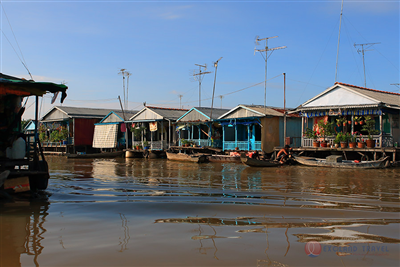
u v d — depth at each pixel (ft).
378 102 64.08
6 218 24.57
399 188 38.60
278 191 36.55
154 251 18.03
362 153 66.80
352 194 34.58
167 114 109.50
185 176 51.62
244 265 16.31
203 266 16.15
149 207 28.17
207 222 23.59
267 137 82.53
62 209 27.50
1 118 34.01
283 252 17.93
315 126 75.87
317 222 23.53
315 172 55.93
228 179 47.47
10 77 35.96
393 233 21.04
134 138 119.75
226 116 91.20
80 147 129.29
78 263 16.49
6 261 16.70
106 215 25.57
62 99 32.99
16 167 45.03
